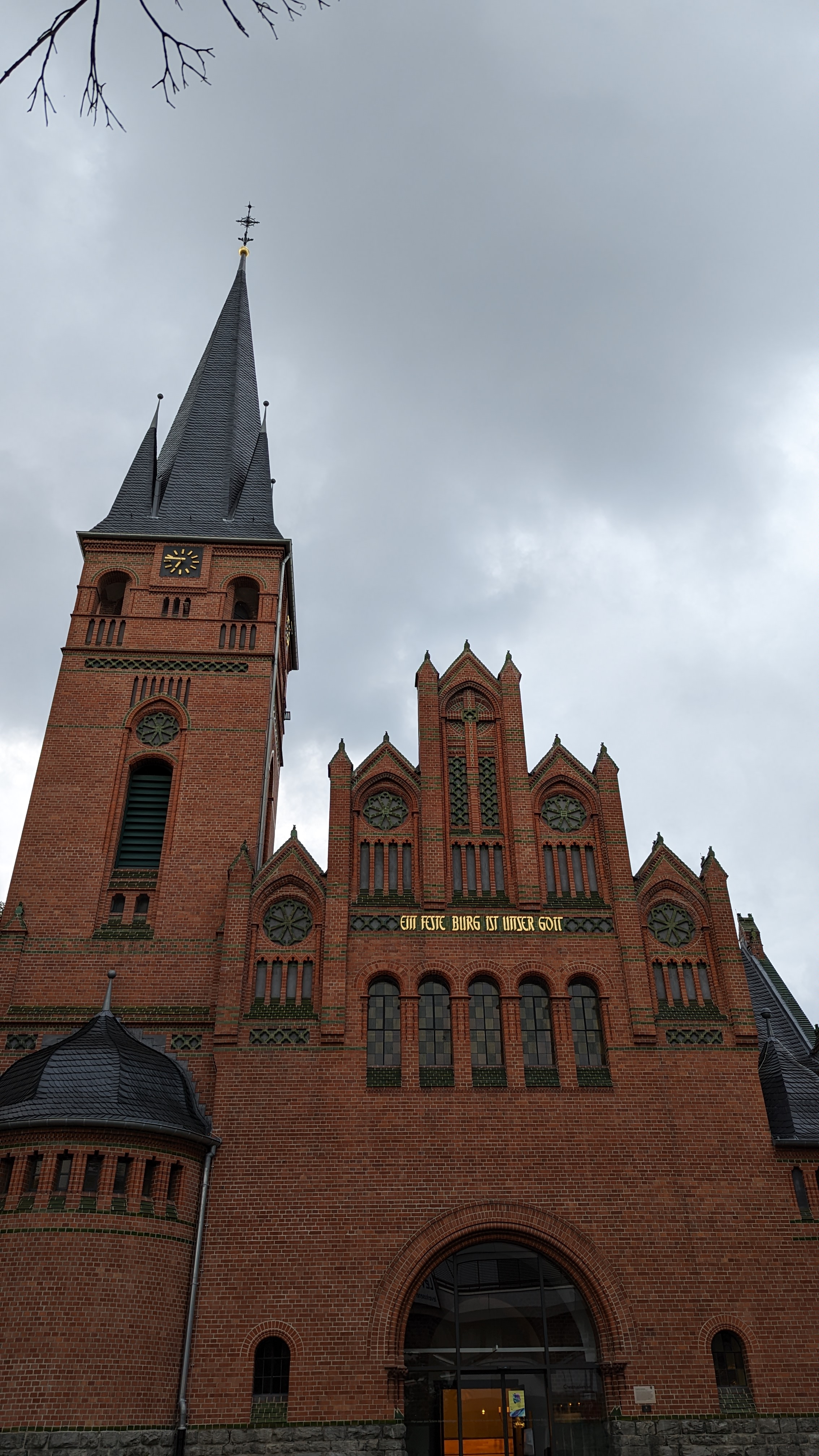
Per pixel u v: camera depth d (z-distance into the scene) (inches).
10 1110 1098.1
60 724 1557.6
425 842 1397.6
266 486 1926.7
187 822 1489.9
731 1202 1198.3
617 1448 1071.6
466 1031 1284.4
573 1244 1162.6
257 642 1662.2
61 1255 1034.7
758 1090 1266.0
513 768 1460.4
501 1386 1122.7
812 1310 1147.9
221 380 2128.4
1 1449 957.8
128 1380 1015.6
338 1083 1237.1
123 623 1659.7
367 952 1321.4
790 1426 1090.1
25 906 1405.0
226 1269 1124.5
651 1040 1280.8
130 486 1871.3
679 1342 1123.3
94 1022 1256.8
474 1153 1206.9
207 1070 1289.4
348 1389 1080.8
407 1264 1142.3
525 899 1364.4
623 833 1419.8
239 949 1310.3
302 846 1395.2
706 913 1380.4
